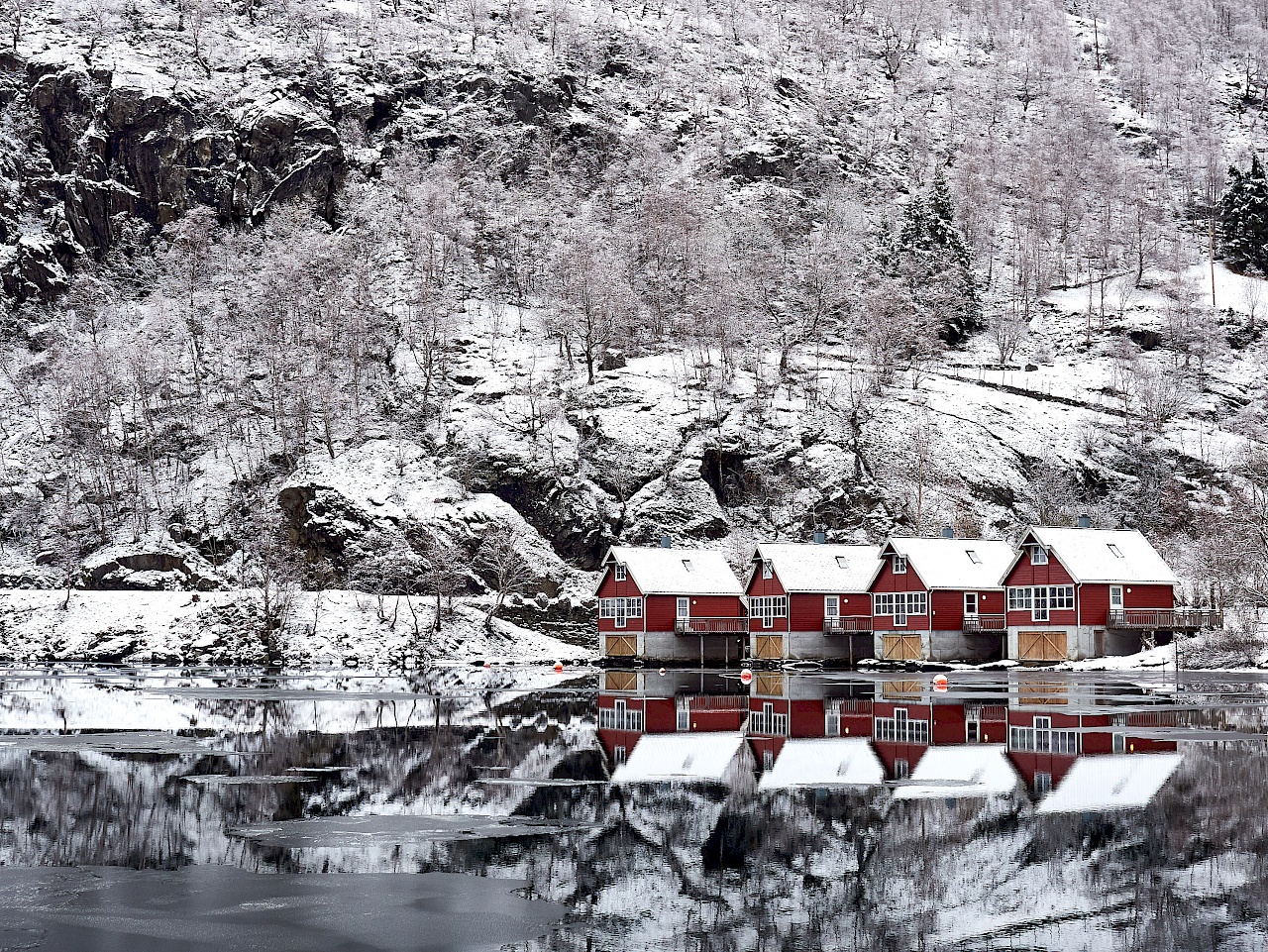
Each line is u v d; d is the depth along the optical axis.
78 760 36.59
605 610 106.00
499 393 153.25
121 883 21.38
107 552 136.62
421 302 172.50
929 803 27.70
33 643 106.94
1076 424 161.50
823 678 81.44
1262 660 81.75
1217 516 116.25
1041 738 39.88
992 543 98.69
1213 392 176.75
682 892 20.50
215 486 147.00
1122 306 196.62
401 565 123.00
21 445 159.12
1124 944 17.27
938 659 93.44
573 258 170.62
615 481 141.62
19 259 187.75
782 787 30.52
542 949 17.45
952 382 173.62
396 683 76.50
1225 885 20.47
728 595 103.94
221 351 175.38
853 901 19.73
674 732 44.00
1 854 23.67
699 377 159.62
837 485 143.38
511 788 30.97
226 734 43.84
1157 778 30.98
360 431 152.12
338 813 27.61
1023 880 20.92
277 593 108.56
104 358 166.75
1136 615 87.56
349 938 18.02
